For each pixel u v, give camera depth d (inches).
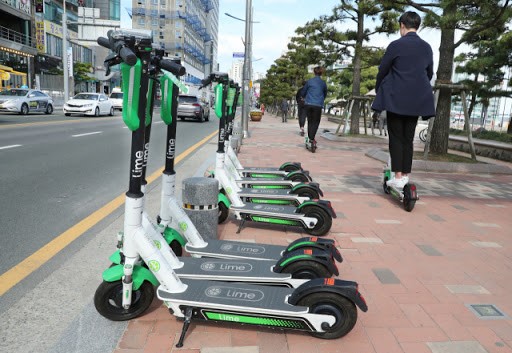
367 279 127.6
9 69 1237.7
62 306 107.0
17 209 191.3
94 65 2224.4
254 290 101.9
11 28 1432.1
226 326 99.7
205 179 147.9
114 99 1186.0
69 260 135.9
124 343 91.0
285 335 96.7
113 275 96.7
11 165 293.6
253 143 511.8
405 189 207.0
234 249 130.4
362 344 93.8
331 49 660.1
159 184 254.5
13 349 88.2
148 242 95.3
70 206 199.9
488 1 287.1
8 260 135.2
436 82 356.8
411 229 179.2
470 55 778.2
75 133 521.7
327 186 263.1
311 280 97.5
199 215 143.4
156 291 103.3
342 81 1624.0
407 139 210.4
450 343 94.9
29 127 564.1
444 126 369.4
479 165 331.6
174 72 93.4
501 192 262.8
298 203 188.9
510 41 569.6
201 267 114.7
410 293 119.0
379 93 207.6
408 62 197.6
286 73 1534.2
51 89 1683.1
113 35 81.4
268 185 218.1
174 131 124.2
